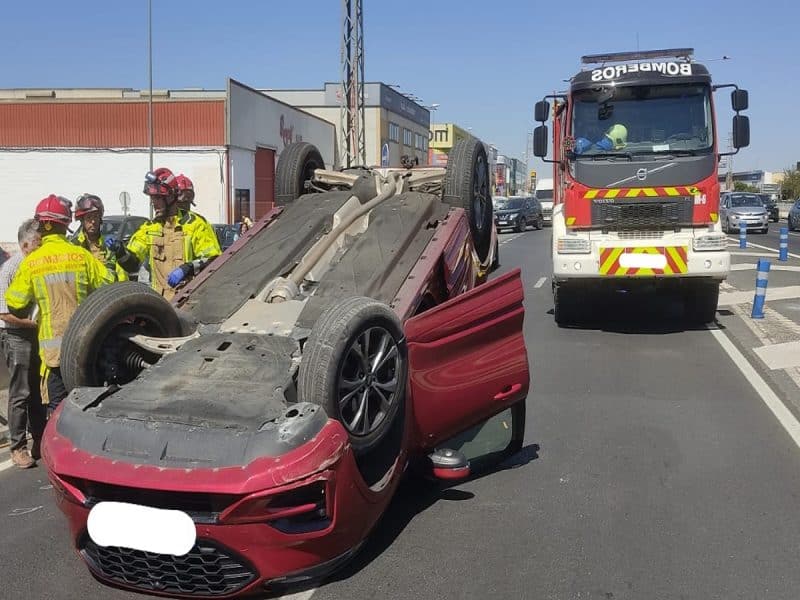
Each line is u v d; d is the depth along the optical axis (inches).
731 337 430.9
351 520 156.6
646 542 183.3
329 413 154.9
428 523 194.9
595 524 193.6
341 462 149.9
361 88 1170.6
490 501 208.5
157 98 1450.5
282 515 143.9
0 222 1462.8
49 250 225.9
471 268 249.8
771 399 305.1
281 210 251.3
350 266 205.6
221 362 170.7
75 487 151.1
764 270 488.1
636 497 210.2
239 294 204.4
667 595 159.3
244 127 1441.9
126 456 146.9
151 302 185.0
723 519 195.6
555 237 449.1
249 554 144.8
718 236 413.7
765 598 157.8
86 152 1435.8
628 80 420.8
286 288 202.4
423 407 188.1
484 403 208.5
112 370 184.7
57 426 158.1
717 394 313.9
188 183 283.7
